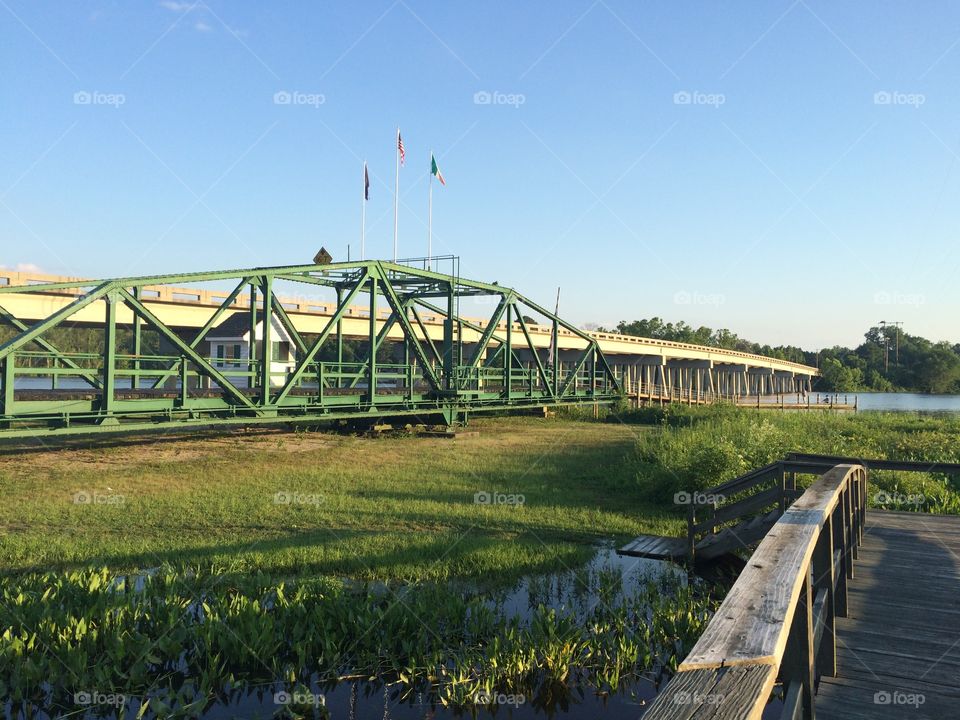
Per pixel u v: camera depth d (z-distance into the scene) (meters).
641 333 169.00
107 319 19.05
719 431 25.78
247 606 8.55
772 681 2.36
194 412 21.67
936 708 4.94
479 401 34.84
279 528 13.19
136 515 13.84
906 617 7.04
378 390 37.72
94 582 9.08
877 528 11.61
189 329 45.09
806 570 3.94
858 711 4.89
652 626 8.64
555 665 7.53
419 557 11.34
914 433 28.30
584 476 19.72
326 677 7.61
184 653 8.10
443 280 31.94
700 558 11.82
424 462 22.11
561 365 69.56
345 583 10.24
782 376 146.88
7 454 20.84
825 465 11.07
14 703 7.00
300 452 23.75
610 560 11.95
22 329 20.23
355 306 51.00
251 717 6.81
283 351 41.69
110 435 26.44
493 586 10.38
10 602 8.54
